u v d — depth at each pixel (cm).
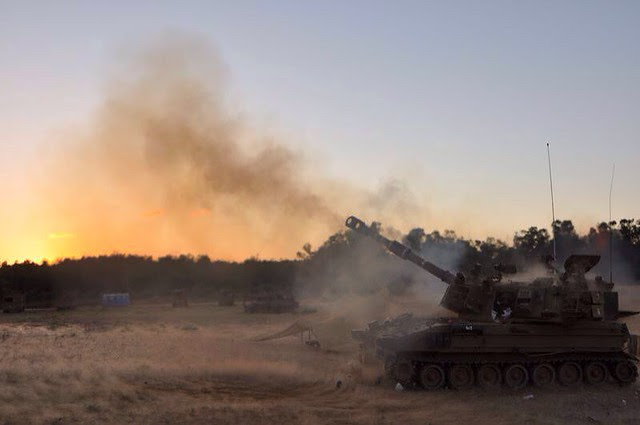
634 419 1709
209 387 2123
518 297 2147
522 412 1780
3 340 3625
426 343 2094
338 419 1677
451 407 1841
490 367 2122
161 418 1639
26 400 1795
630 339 2356
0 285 10056
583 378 2161
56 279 10906
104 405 1759
